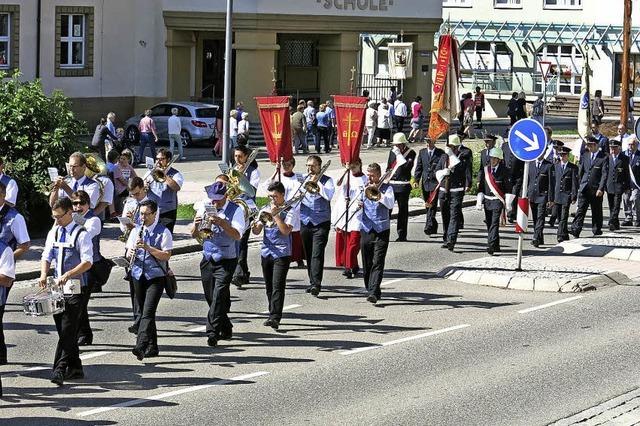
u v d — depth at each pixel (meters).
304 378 28.02
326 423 24.38
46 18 90.69
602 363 30.00
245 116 82.38
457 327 33.94
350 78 102.06
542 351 31.17
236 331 32.81
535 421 24.88
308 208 37.81
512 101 109.75
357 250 41.06
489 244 47.03
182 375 28.03
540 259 45.12
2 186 27.19
